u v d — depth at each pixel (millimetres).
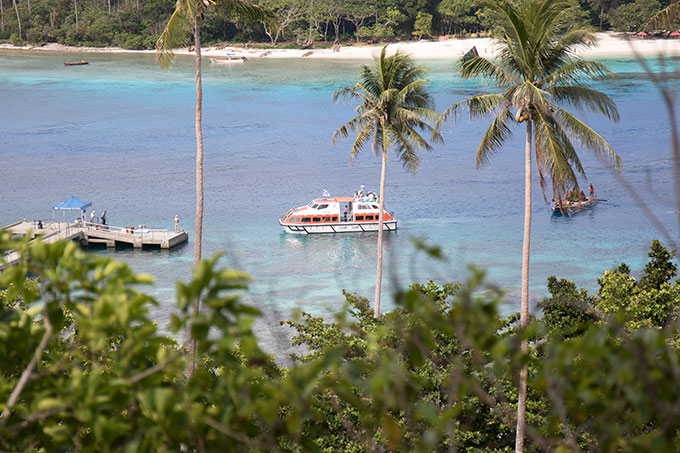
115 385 9938
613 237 151625
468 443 45531
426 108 105250
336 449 41938
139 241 152875
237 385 9688
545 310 61781
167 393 9688
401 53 102875
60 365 11352
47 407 10211
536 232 157750
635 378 8398
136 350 10438
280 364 78750
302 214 161250
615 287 60906
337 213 161125
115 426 9953
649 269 66438
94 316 9891
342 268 135875
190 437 9883
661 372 8305
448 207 180625
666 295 58688
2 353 11656
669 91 8672
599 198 183375
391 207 181875
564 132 69688
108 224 168625
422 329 9445
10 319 11617
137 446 9680
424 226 164375
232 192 196750
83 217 160125
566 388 8922
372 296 117625
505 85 71062
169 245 151875
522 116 68750
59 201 187500
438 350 41688
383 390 9578
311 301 116750
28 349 11836
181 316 9375
